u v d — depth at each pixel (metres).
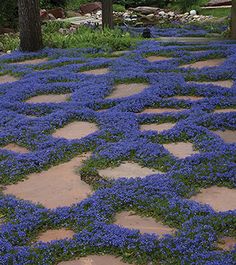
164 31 16.78
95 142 6.08
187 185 4.81
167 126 6.61
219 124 6.41
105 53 11.82
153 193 4.64
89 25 17.36
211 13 22.30
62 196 4.83
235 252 3.66
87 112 7.16
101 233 4.00
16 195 4.90
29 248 3.88
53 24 17.28
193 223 4.08
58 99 8.29
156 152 5.56
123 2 25.52
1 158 5.73
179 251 3.71
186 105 7.32
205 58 10.50
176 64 10.15
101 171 5.32
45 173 5.39
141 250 3.78
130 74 9.17
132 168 5.35
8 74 10.32
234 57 10.21
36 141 6.24
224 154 5.39
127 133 6.27
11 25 18.53
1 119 7.10
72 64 10.69
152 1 25.45
